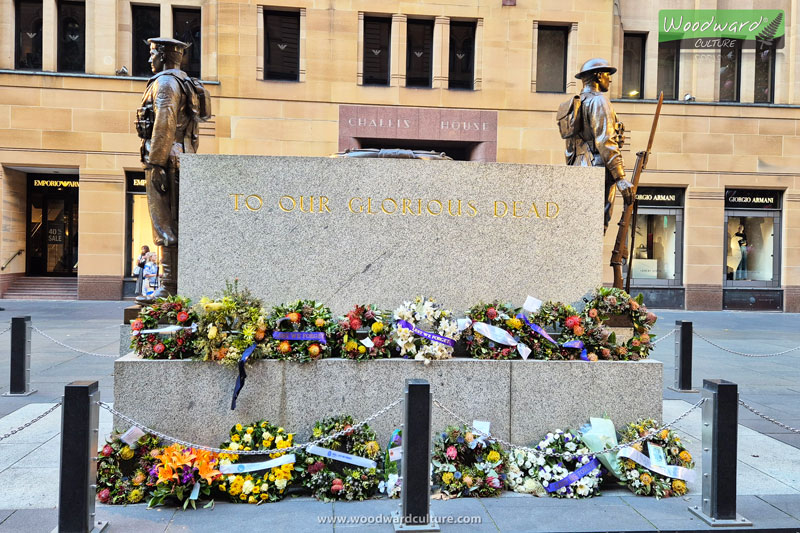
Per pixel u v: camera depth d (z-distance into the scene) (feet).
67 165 72.18
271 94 72.95
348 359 17.22
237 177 18.89
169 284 21.81
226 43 72.28
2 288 73.97
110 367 33.73
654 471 16.42
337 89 73.67
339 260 19.07
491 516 14.69
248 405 16.84
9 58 72.13
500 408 17.47
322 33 73.41
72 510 12.98
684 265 79.61
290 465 15.74
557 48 77.41
